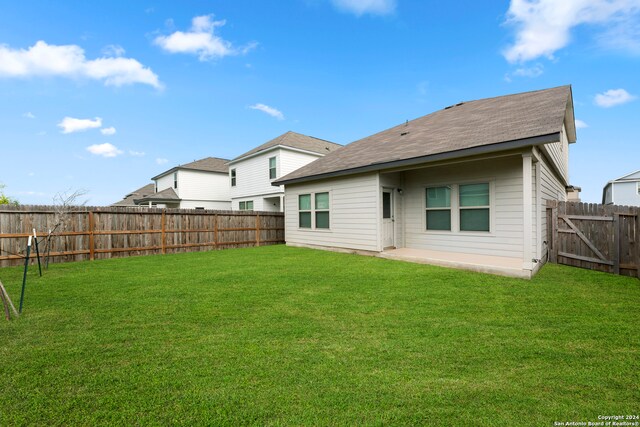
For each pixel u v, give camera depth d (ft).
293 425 6.63
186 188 79.97
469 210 27.76
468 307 14.48
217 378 8.44
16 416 6.94
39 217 28.66
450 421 6.73
